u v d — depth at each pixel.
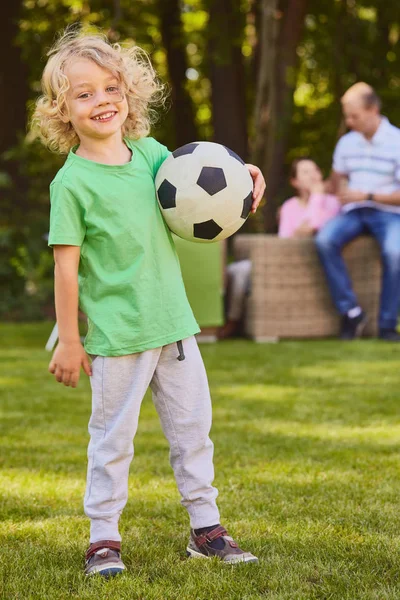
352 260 9.30
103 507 2.71
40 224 13.25
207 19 14.88
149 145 2.95
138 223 2.72
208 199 2.84
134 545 2.86
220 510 3.23
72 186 2.68
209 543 2.75
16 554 2.77
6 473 3.81
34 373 7.03
